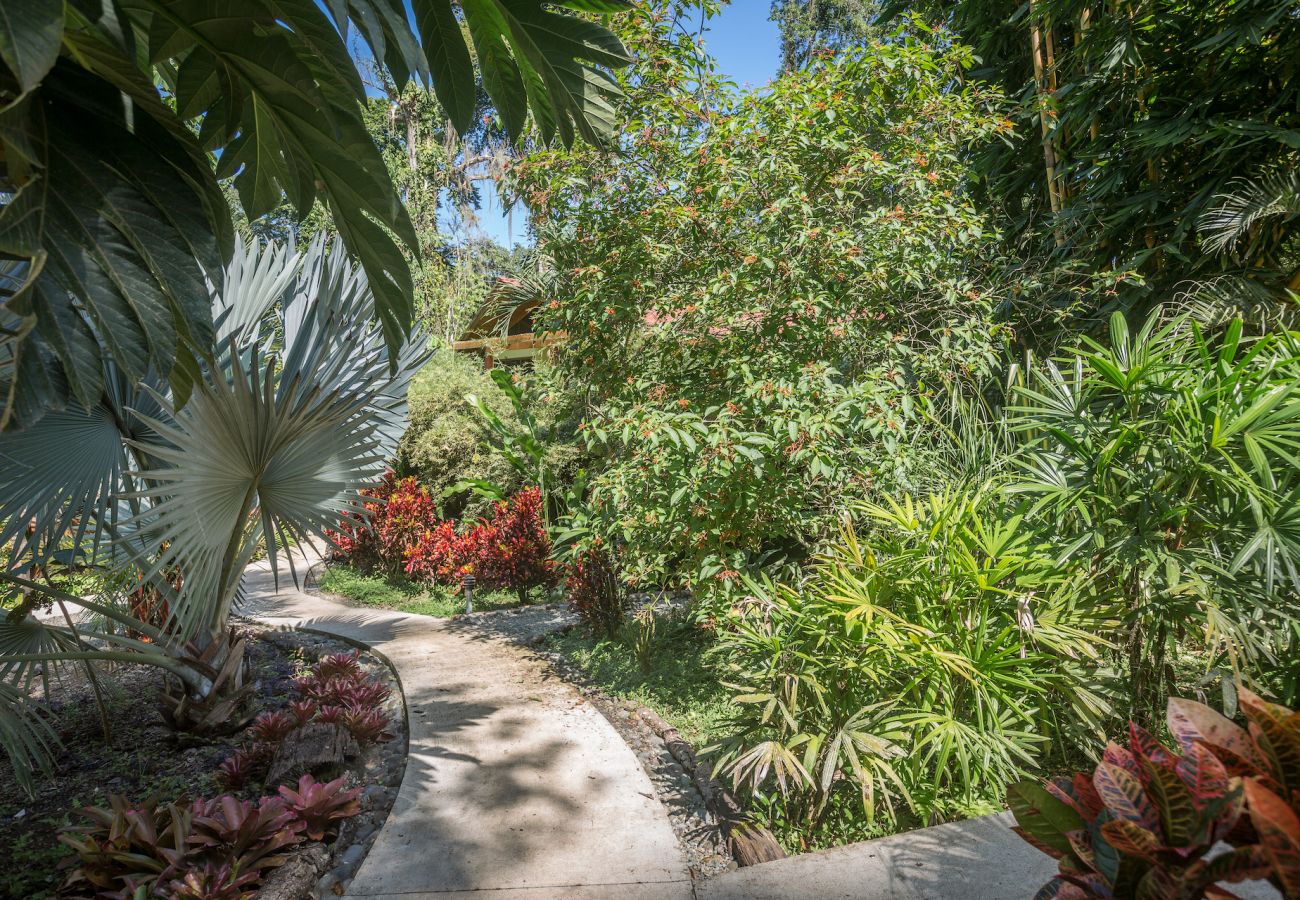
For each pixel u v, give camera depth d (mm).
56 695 5305
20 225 1273
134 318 1411
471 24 2240
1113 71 6004
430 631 6918
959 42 6473
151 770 4047
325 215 16062
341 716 4199
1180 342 3414
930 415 4727
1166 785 1036
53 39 1113
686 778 3732
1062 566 3029
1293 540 2559
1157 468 2969
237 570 4480
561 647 6195
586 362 5773
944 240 5332
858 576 3332
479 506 10281
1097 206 6086
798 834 2971
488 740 4168
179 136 1629
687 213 4832
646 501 4801
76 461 3590
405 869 2869
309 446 4004
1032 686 2797
